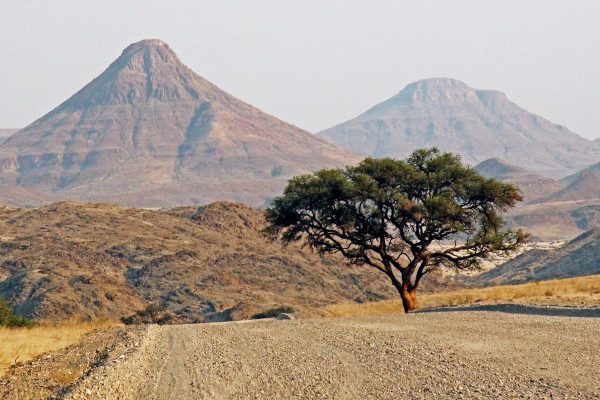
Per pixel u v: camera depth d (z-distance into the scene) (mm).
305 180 99875
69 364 40250
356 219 96562
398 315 68250
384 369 34031
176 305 193750
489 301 82188
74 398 28984
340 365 35844
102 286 192375
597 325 48188
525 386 28828
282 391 30031
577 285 88812
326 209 96250
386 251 99375
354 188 92750
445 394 27875
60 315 169875
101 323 80500
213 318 179375
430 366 34250
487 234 95500
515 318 56500
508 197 95188
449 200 93125
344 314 95062
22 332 63938
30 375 36781
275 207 100062
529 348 39000
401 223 95750
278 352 41938
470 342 42438
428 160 99375
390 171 95125
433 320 58719
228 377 33969
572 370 31922
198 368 37125
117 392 31141
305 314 92062
